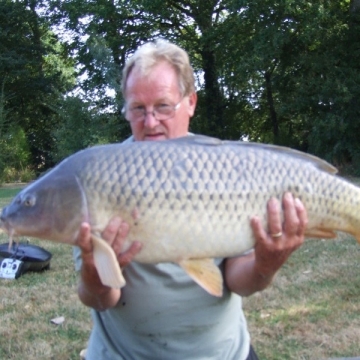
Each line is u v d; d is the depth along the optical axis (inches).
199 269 84.0
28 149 1158.3
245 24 961.5
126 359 100.3
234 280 96.7
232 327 101.4
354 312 199.0
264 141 1193.4
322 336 181.6
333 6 909.2
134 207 81.4
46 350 180.7
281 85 957.8
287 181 86.2
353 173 829.8
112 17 1141.1
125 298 95.9
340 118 824.9
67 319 205.6
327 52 877.8
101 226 81.9
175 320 96.3
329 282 230.2
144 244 82.4
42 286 245.4
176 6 1121.4
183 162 83.0
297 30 906.7
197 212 82.5
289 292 220.4
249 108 1182.3
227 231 83.8
